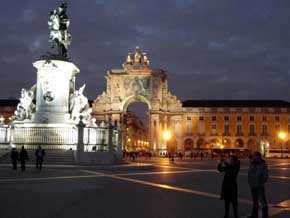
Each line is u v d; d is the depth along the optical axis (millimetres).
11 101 78375
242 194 10695
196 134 78875
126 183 12492
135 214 7215
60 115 20047
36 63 20375
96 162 19406
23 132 20062
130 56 79812
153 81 78250
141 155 59469
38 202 8344
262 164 7312
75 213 7211
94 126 20859
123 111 78875
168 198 9391
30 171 15906
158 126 77250
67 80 20531
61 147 19688
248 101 81500
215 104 80688
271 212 7941
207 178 15633
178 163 32375
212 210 7840
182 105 80125
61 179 13016
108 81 79062
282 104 79875
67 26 21141
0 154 19812
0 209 7488
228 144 78625
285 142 77438
